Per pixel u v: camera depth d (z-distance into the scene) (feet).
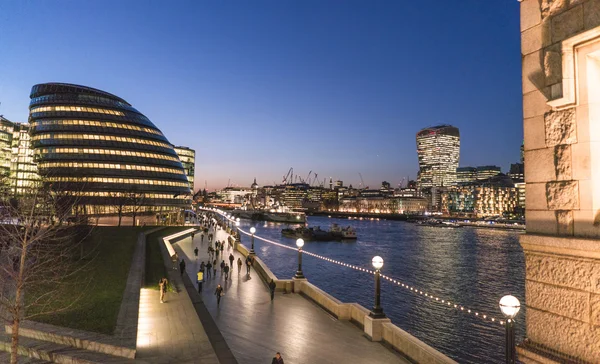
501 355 110.01
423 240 448.65
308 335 66.64
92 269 105.70
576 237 20.45
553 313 21.40
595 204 19.83
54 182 192.34
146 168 399.65
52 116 384.47
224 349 59.06
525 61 24.21
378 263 65.92
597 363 18.95
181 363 52.65
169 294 92.68
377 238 474.08
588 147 20.13
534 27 23.68
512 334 25.88
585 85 20.47
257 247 344.90
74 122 387.55
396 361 55.47
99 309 70.95
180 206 418.92
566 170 21.25
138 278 99.86
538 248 22.36
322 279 210.18
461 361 106.22
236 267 140.05
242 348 60.44
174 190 413.39
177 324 70.38
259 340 64.13
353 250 347.97
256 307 84.74
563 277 20.89
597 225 19.56
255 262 138.82
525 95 24.17
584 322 19.65
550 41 22.54
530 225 23.30
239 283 111.14
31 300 72.90
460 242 424.05
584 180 20.29
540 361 21.56
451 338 123.24
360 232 577.84
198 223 473.26
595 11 19.99
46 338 58.90
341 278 213.66
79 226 126.41
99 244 150.92
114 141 392.06
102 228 221.66
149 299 87.76
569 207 21.01
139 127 420.77
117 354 54.13
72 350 55.21
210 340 62.95
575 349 20.04
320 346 61.52
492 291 190.29
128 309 71.82
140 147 405.59
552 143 22.13
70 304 67.46
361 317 71.46
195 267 138.41
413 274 231.50
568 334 20.45
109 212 352.90
